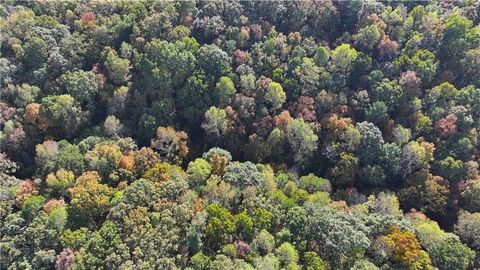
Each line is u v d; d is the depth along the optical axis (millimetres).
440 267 57656
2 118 76938
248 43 89750
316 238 59062
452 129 73062
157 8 91750
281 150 79688
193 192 64125
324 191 70562
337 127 77688
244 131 80812
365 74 85125
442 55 83938
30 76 82125
